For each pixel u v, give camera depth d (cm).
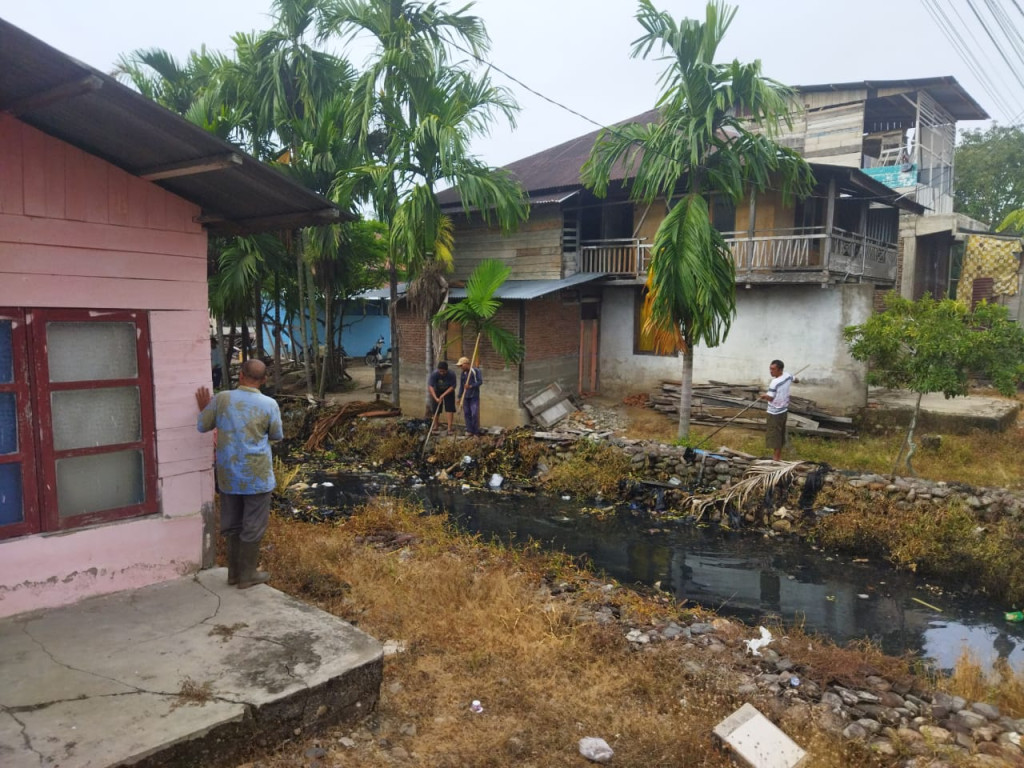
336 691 376
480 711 412
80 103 372
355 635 419
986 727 432
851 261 1453
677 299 1112
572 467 1093
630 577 762
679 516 972
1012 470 1077
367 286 2261
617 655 498
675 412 1545
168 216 479
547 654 491
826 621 660
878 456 1151
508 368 1512
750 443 1255
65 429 442
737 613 675
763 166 1097
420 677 445
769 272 1416
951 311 959
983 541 766
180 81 1599
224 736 332
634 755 378
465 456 1180
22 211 412
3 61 335
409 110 1369
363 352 3038
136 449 475
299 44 1438
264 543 682
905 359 997
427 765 354
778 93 1043
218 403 477
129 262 461
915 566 783
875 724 429
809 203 1507
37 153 416
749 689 462
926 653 598
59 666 371
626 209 1670
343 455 1305
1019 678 511
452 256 1716
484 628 523
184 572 501
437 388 1300
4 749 300
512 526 933
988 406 1407
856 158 2028
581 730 400
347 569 630
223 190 471
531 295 1423
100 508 463
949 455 1141
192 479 503
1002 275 2000
